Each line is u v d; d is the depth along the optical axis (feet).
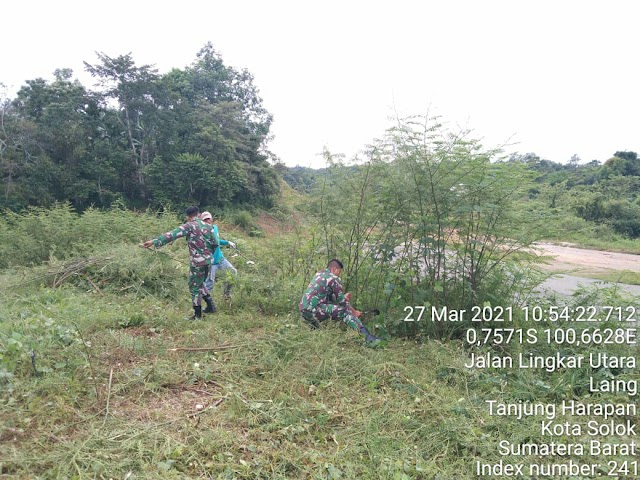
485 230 20.39
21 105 112.98
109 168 106.83
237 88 158.30
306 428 12.55
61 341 16.12
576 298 20.75
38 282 25.81
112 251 28.86
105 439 11.10
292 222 26.55
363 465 11.18
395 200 20.95
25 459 10.00
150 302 23.85
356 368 16.47
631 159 151.84
